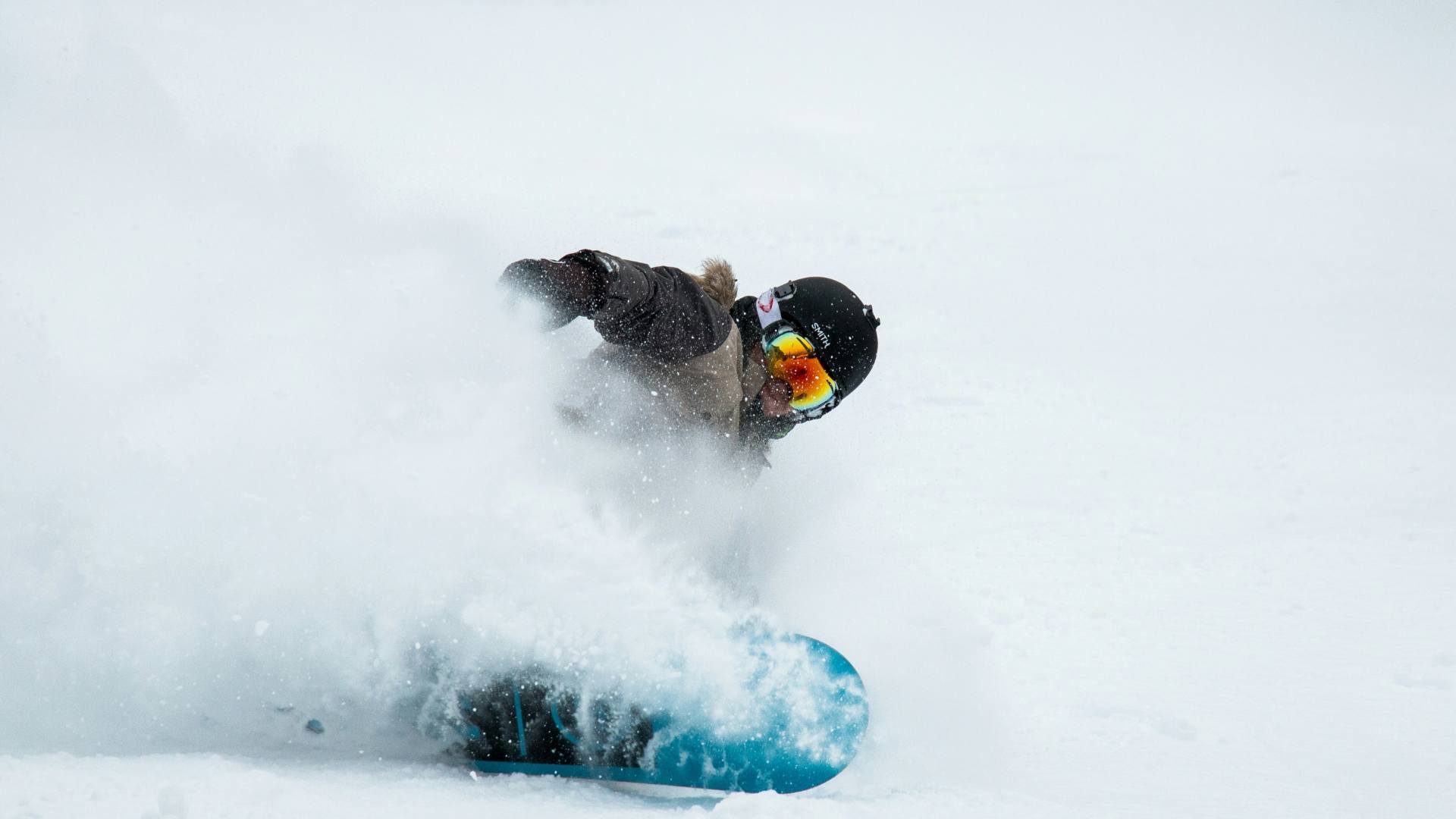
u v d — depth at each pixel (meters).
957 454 22.42
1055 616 13.50
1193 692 11.14
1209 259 49.19
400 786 8.03
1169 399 28.00
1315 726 10.27
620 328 9.92
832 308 11.07
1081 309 40.34
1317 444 23.48
